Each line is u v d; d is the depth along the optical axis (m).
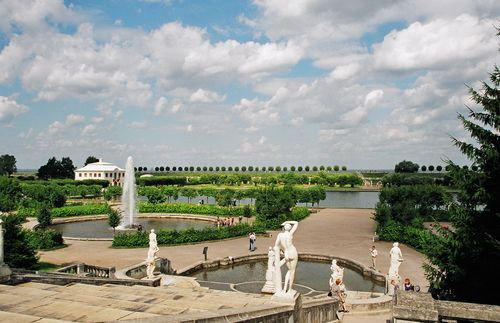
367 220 76.56
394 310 9.38
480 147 20.08
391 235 54.91
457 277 19.34
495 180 19.72
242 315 10.23
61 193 86.81
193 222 76.38
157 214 82.50
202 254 46.19
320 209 95.50
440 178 136.88
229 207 82.94
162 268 36.09
